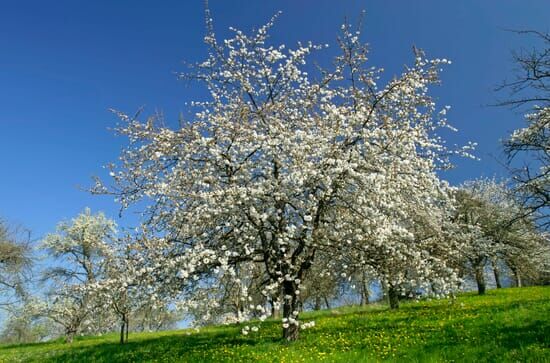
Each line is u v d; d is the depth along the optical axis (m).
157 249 12.84
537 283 40.00
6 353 25.94
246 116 13.73
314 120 14.12
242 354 13.02
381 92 14.09
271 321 24.00
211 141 13.20
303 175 12.18
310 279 20.20
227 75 15.13
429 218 15.34
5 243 33.69
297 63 15.70
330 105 13.98
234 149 14.02
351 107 14.41
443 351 10.98
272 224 13.58
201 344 16.73
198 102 15.11
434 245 15.75
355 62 14.32
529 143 14.59
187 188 13.73
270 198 12.97
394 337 13.45
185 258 12.03
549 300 17.39
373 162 13.48
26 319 38.22
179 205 13.62
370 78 14.16
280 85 15.67
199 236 13.12
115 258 14.41
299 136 12.80
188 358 13.66
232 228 13.45
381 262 14.52
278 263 13.61
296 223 14.16
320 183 13.09
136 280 12.91
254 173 14.27
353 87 14.38
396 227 13.02
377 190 12.41
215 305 12.44
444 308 19.55
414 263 14.54
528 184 15.14
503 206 31.83
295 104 15.15
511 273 37.88
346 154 12.96
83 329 26.75
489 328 12.84
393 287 15.77
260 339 15.54
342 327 16.75
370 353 11.78
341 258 14.75
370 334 14.36
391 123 14.23
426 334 13.22
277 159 13.21
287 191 12.75
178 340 19.50
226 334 19.88
